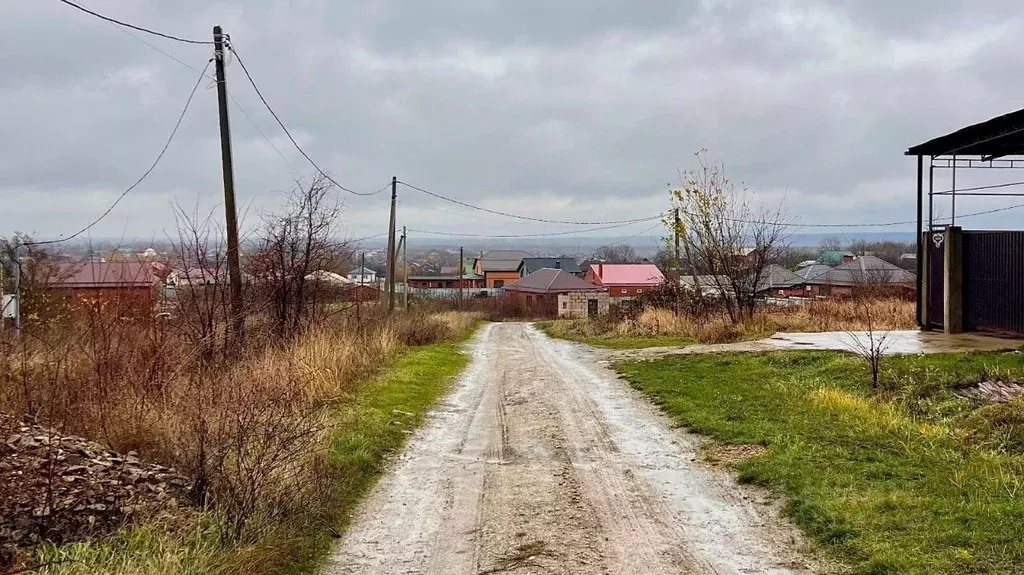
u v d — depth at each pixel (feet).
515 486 24.64
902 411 29.55
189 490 19.44
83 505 17.60
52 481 17.60
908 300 79.61
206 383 24.38
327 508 21.61
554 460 27.86
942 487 20.54
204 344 31.12
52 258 51.29
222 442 20.07
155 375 26.43
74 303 35.47
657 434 31.12
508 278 309.22
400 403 38.50
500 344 86.07
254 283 45.39
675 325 74.84
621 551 18.63
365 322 58.18
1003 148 49.29
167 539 16.66
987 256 47.11
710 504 21.95
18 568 15.10
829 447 25.44
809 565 17.15
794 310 74.90
